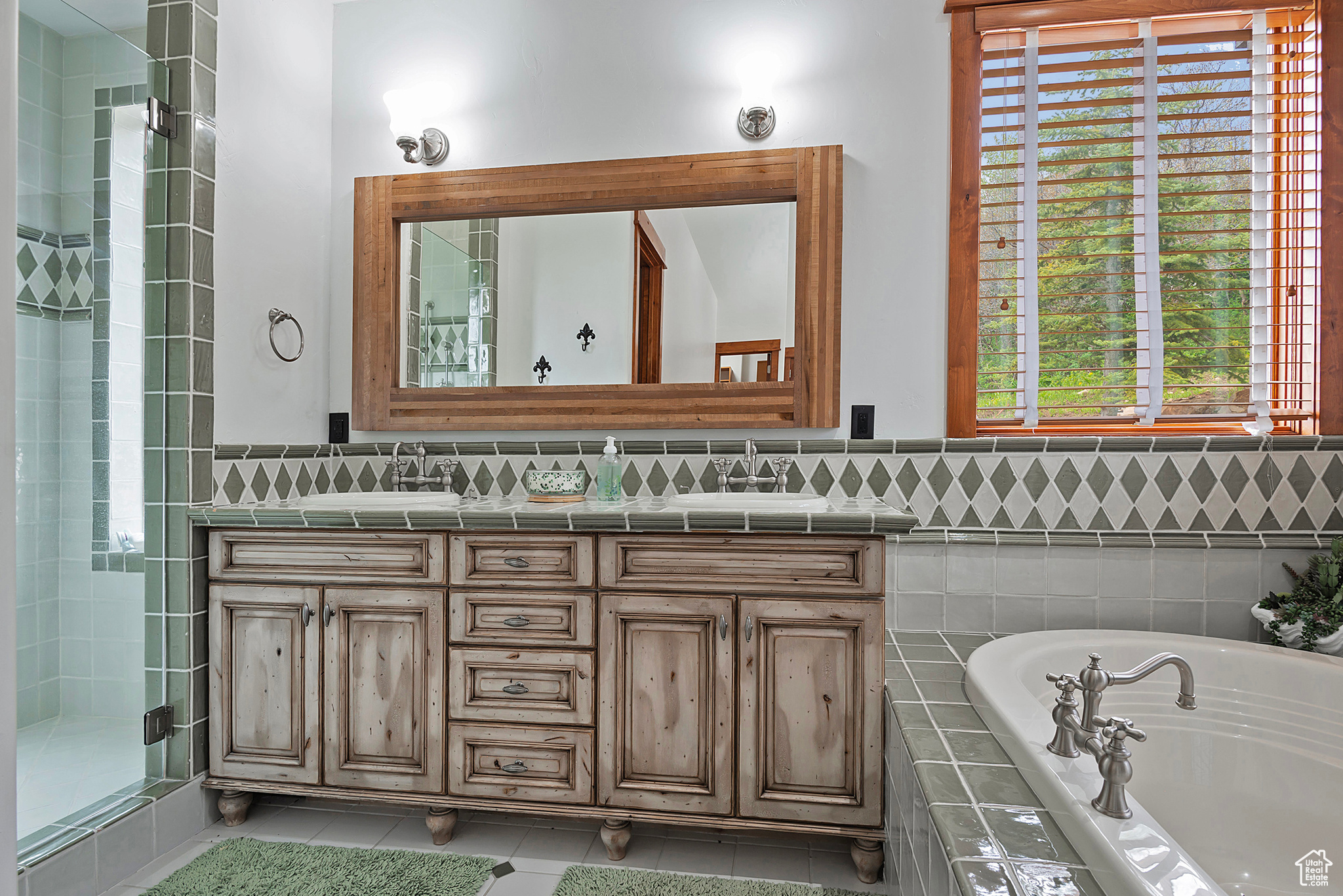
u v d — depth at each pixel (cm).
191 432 178
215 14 187
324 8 236
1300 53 203
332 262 238
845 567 159
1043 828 98
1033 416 212
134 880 157
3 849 37
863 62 215
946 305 212
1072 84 209
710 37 223
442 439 236
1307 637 170
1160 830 87
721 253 222
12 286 36
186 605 177
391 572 174
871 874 156
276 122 212
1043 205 212
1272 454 196
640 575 166
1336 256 198
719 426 220
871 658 157
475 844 174
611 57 228
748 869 164
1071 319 212
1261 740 148
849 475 213
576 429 228
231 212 193
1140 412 208
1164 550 198
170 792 170
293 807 193
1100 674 107
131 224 172
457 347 236
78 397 159
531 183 229
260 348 204
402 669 174
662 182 223
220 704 180
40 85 150
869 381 214
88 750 159
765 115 216
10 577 37
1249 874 140
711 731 162
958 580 207
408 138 232
